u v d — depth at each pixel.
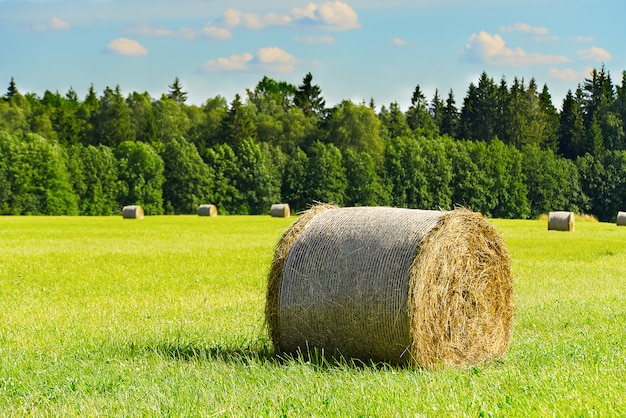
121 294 21.72
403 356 11.98
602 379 10.16
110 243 42.28
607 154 134.25
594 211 133.00
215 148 127.12
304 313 12.45
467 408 8.85
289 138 141.88
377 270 12.06
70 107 174.00
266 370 11.56
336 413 8.84
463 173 127.19
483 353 13.52
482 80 166.88
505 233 54.66
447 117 172.12
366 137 134.62
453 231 12.80
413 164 125.94
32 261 31.36
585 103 169.38
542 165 129.38
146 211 119.00
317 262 12.52
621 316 17.22
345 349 12.29
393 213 12.93
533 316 17.34
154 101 162.25
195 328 15.77
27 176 112.81
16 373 11.55
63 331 15.59
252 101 174.50
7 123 135.12
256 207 124.06
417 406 9.01
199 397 9.76
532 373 10.74
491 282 13.77
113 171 118.81
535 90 175.00
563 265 30.47
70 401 9.78
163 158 122.50
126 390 10.22
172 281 24.69
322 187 123.38
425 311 12.09
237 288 22.98
